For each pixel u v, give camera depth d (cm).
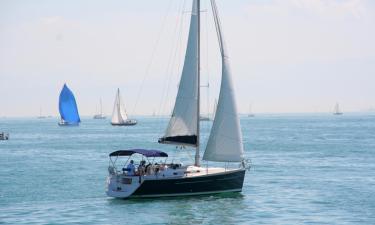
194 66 17212
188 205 16038
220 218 14662
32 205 16562
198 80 17200
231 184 17262
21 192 18938
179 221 14338
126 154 17000
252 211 15488
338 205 16362
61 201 17125
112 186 16925
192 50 17225
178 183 16612
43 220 14512
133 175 16612
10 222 14312
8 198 17788
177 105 17200
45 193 18675
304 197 17650
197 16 17325
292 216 14950
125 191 16662
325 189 19225
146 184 16462
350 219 14575
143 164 16850
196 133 17200
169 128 17238
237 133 17450
